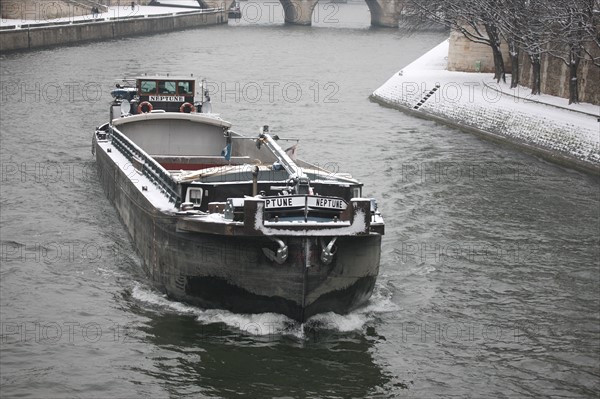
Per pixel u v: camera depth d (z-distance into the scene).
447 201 39.56
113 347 23.81
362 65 96.31
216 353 23.69
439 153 51.16
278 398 21.97
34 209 35.06
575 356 24.88
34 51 97.94
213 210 25.48
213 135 36.09
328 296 24.66
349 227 23.84
